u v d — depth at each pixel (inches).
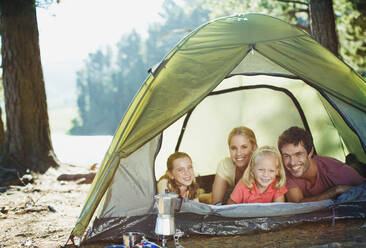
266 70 209.9
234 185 203.8
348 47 517.7
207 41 190.4
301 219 175.0
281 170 184.2
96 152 655.8
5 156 346.6
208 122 231.0
